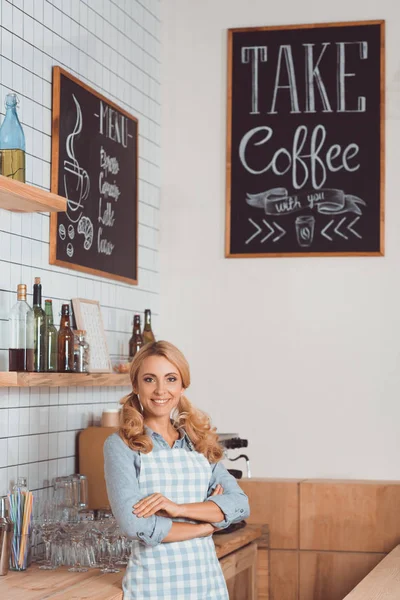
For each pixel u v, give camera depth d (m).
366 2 4.82
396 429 4.64
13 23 3.41
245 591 3.85
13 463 3.36
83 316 3.85
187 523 2.86
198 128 4.97
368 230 4.74
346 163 4.79
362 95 4.80
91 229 4.04
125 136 4.44
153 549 2.81
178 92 5.00
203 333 4.89
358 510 4.04
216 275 4.90
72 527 3.17
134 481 2.81
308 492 4.09
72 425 3.86
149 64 4.86
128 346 4.48
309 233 4.80
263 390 4.80
